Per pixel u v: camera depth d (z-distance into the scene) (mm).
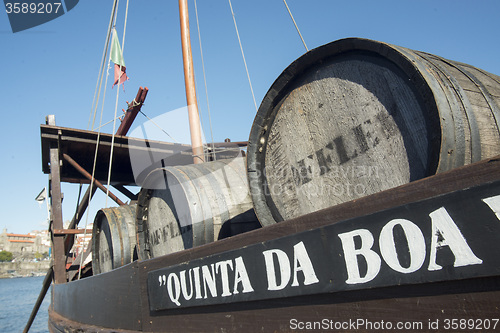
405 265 1664
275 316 2240
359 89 2928
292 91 3502
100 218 6879
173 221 4645
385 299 1753
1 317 21062
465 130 2291
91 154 8344
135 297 3557
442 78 2428
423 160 2443
